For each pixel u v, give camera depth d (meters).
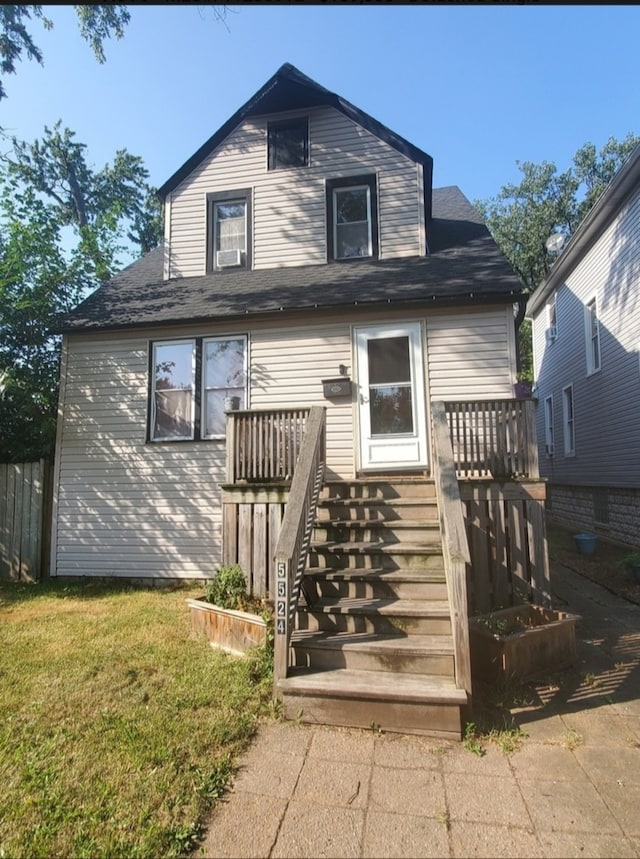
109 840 2.11
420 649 3.38
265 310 7.10
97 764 2.65
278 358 7.38
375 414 7.02
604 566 8.05
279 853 2.05
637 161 8.45
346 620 3.86
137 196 27.02
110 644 4.58
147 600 6.35
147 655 4.26
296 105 8.57
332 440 7.07
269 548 5.50
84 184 26.12
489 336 6.82
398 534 4.82
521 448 5.25
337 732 3.00
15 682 3.75
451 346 6.90
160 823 2.21
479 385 6.77
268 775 2.58
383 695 2.99
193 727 3.02
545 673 3.84
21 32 8.41
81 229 11.05
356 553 4.50
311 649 3.54
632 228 9.32
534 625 4.31
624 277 9.70
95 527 7.72
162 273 9.24
